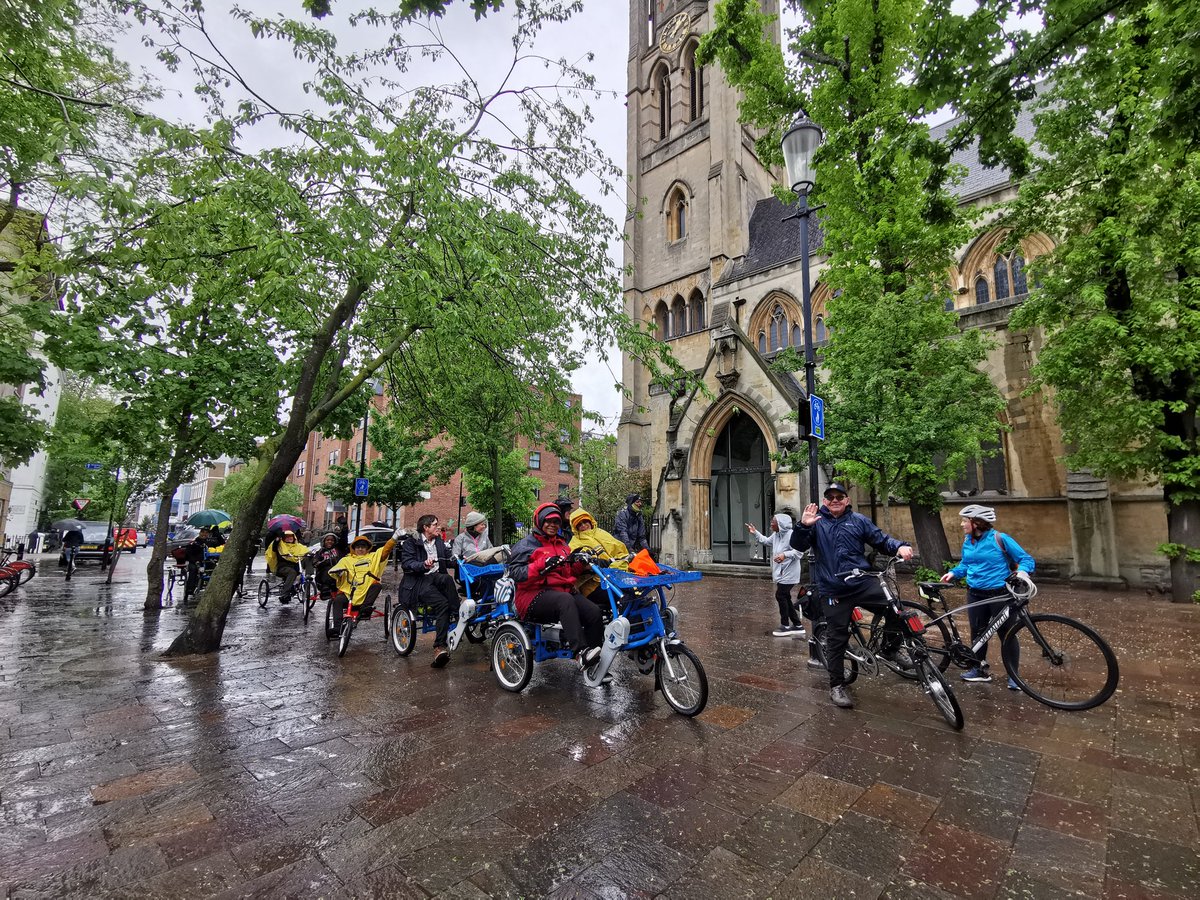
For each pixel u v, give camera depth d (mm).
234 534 7621
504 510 26922
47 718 4703
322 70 6570
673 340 30281
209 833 2924
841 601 5035
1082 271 11930
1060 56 4574
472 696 5375
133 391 9273
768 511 19578
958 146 5383
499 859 2693
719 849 2783
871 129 7395
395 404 11867
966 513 5770
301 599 12508
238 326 10570
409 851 2760
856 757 3922
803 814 3127
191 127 5375
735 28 14094
